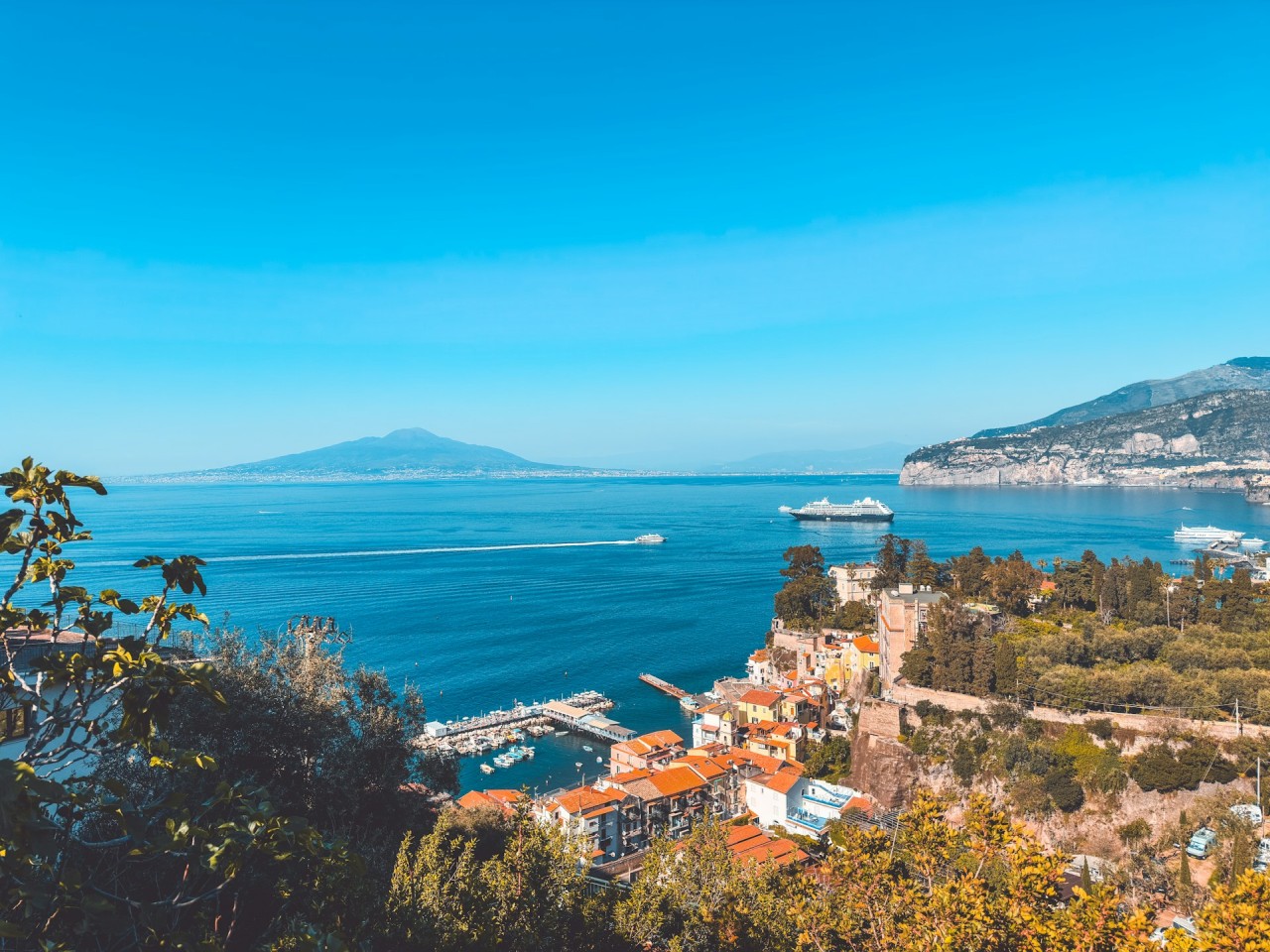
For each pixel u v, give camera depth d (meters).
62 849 13.80
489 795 84.81
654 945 33.44
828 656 131.75
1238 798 68.56
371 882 27.66
